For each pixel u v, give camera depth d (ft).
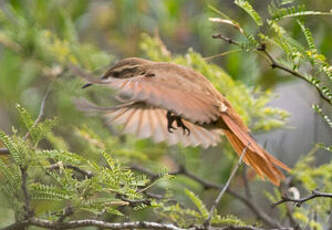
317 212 33.73
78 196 23.20
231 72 39.96
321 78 29.22
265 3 37.47
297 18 27.35
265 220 37.91
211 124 28.27
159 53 40.01
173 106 24.56
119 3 48.75
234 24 27.25
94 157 26.73
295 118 44.75
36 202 24.14
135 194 23.29
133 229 24.18
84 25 49.01
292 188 34.12
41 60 42.11
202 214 28.35
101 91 38.91
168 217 29.71
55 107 38.63
